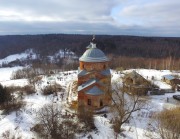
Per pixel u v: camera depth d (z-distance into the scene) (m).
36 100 78.88
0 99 70.00
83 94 67.00
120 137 54.00
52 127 56.16
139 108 59.88
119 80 89.56
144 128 57.19
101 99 66.31
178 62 159.38
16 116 66.06
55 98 79.62
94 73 69.38
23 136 55.97
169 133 47.41
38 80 106.19
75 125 57.16
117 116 60.81
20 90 88.75
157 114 60.25
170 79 94.38
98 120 60.56
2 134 56.78
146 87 79.75
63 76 116.12
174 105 70.19
